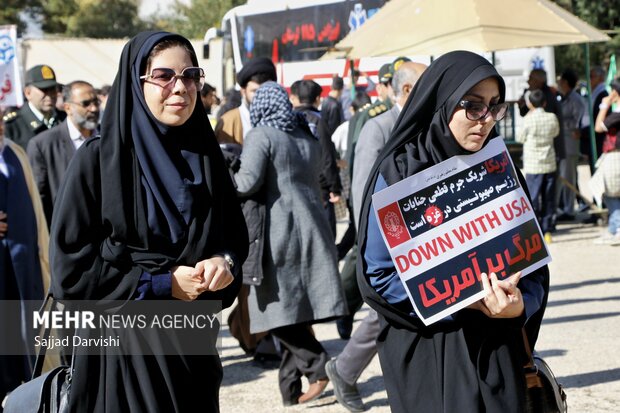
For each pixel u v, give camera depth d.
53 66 23.67
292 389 5.58
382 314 3.00
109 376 2.99
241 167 5.31
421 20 9.02
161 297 3.00
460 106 2.91
